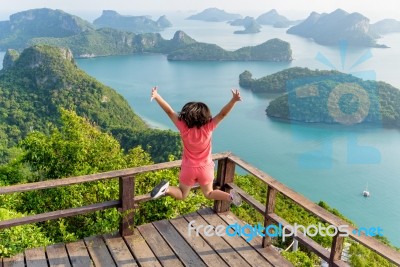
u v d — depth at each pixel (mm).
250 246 3939
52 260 3617
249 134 75875
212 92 133625
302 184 51375
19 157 9133
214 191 3209
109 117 83750
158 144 57312
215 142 71875
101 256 3713
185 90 139000
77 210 3740
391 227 42031
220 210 4566
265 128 78188
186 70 199875
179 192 3211
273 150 64625
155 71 195000
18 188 3383
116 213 5000
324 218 3121
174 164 4059
